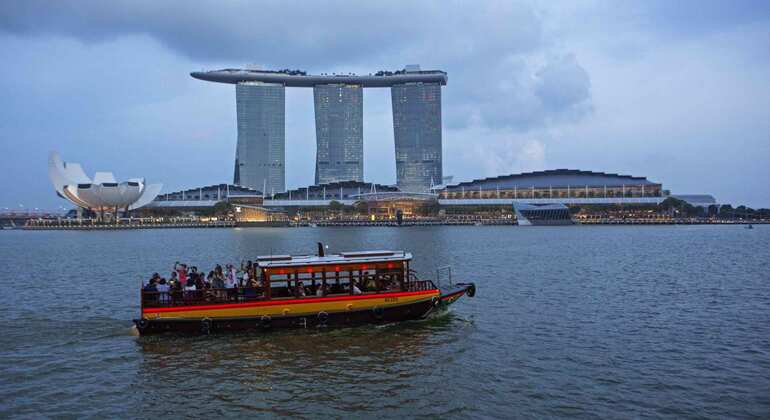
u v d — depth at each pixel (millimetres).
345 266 32844
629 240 126812
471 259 76562
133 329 33188
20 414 20703
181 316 30891
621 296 44094
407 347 28547
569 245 107938
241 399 21891
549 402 21188
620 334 31297
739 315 36531
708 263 70750
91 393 22750
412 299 33281
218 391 22766
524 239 131750
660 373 24391
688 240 126250
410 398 21703
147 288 30984
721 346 28797
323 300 32000
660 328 32750
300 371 25016
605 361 26125
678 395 21844
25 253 98688
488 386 22891
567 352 27656
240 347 28719
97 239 155375
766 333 31578
